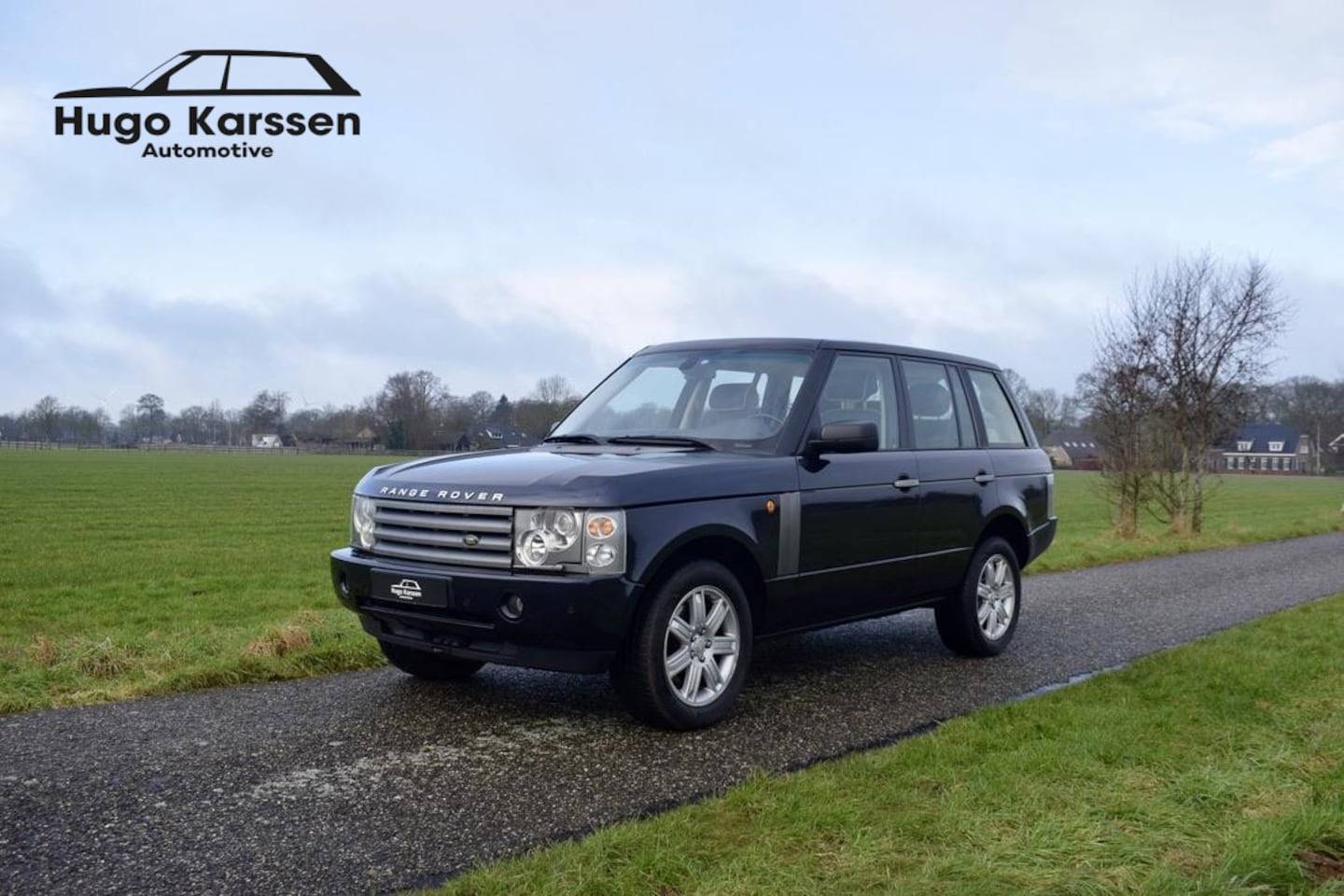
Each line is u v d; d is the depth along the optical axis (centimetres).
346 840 359
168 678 580
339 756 455
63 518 2638
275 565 1700
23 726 497
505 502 474
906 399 660
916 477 634
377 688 584
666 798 405
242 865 337
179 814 381
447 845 356
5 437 14975
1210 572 1265
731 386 602
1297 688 585
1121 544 1619
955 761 438
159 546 2002
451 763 446
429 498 500
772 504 534
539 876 315
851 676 637
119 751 457
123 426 16450
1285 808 385
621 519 465
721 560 533
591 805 397
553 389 6881
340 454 11931
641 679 480
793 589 551
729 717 531
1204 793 396
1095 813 375
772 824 362
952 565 665
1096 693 566
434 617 489
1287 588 1100
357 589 517
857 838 349
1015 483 731
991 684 620
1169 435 1977
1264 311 1922
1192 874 326
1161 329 1970
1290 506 4472
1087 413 2072
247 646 648
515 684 595
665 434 589
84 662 609
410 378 11606
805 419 573
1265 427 13388
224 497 3653
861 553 591
